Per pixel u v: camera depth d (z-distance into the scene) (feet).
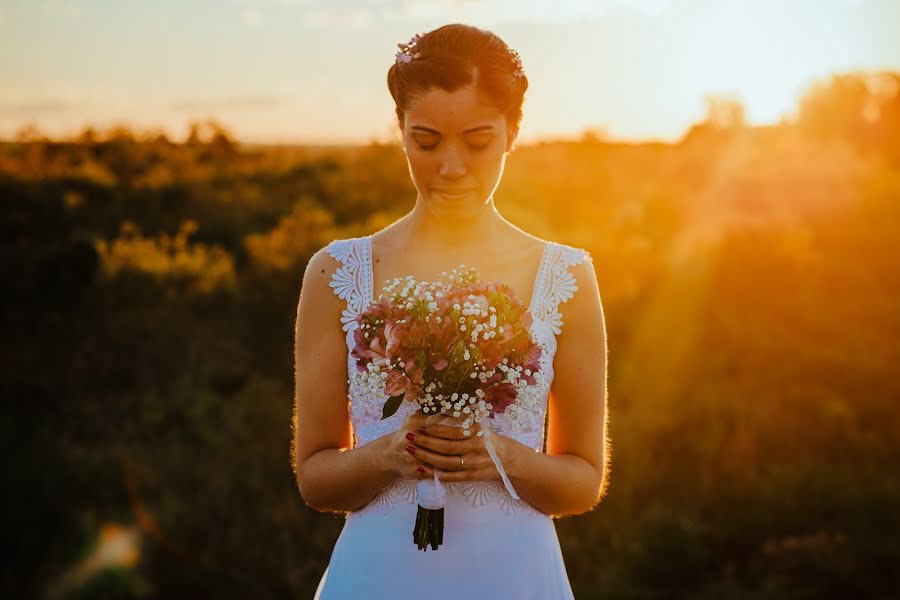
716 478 26.09
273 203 81.25
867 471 26.40
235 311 43.42
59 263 43.32
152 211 76.38
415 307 5.26
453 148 5.45
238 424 29.86
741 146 118.93
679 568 21.18
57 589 20.58
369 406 5.83
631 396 32.73
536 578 5.89
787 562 21.56
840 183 75.10
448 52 5.41
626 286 43.29
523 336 5.29
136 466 26.32
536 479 5.58
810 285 44.14
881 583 20.06
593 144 129.59
